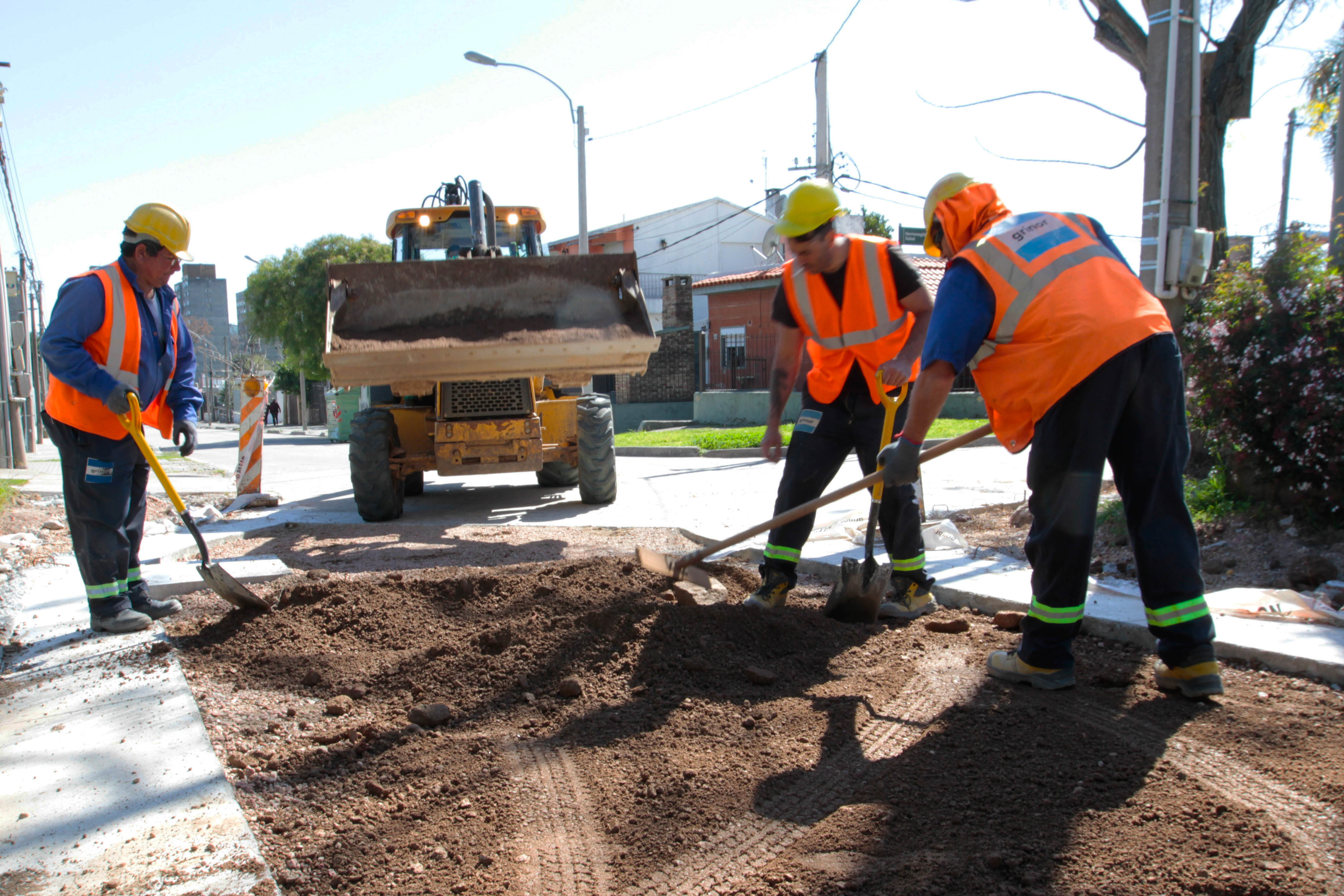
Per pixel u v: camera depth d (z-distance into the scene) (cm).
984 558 515
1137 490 306
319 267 3856
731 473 1141
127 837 240
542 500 926
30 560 624
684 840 230
